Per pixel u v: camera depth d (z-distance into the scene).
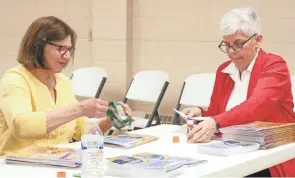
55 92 2.83
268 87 2.73
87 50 5.71
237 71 2.95
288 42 4.60
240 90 2.93
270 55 2.90
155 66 5.34
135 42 5.43
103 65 5.54
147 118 5.23
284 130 2.56
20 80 2.62
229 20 2.80
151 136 2.72
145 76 4.88
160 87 4.74
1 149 2.62
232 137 2.56
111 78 5.50
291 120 2.83
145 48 5.39
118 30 5.41
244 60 2.85
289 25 4.58
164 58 5.29
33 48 2.65
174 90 5.24
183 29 5.14
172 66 5.25
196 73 5.10
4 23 6.11
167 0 5.20
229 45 2.84
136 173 1.90
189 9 5.09
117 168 1.93
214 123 2.58
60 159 2.07
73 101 2.92
